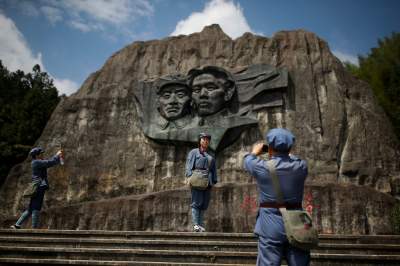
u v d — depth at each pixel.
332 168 14.00
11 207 15.06
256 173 4.91
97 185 15.02
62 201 14.93
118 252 7.79
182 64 16.45
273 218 4.68
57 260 7.48
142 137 15.42
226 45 16.44
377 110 15.44
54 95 27.98
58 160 11.16
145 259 7.70
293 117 14.73
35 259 7.60
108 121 15.90
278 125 14.66
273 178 4.78
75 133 15.87
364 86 15.79
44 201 14.92
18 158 24.31
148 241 8.34
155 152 15.07
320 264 7.37
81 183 15.09
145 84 15.84
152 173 14.84
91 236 9.31
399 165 14.40
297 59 15.73
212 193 13.53
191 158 9.84
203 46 16.61
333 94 15.14
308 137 14.45
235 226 13.10
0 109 28.55
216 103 14.68
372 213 12.80
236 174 14.22
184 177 14.56
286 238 4.61
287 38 16.25
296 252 4.56
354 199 12.93
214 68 15.02
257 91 14.86
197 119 14.87
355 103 15.16
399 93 26.58
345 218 12.73
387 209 12.87
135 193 14.70
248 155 5.13
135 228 13.55
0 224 14.38
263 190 4.85
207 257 7.57
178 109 15.01
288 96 15.02
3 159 24.08
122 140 15.53
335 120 14.68
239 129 14.59
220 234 8.66
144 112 15.43
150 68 16.62
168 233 8.99
